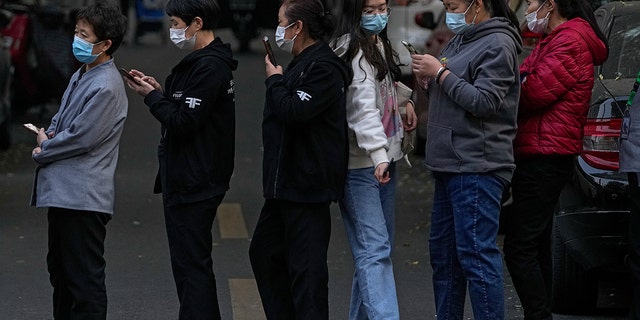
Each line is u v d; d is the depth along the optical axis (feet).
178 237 43.86
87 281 43.91
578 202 49.08
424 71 42.22
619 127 48.34
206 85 42.50
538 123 43.96
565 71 43.29
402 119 45.37
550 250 46.29
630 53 53.93
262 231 44.19
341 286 59.31
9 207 79.05
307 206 42.32
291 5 42.27
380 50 44.11
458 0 42.24
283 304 44.29
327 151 41.96
